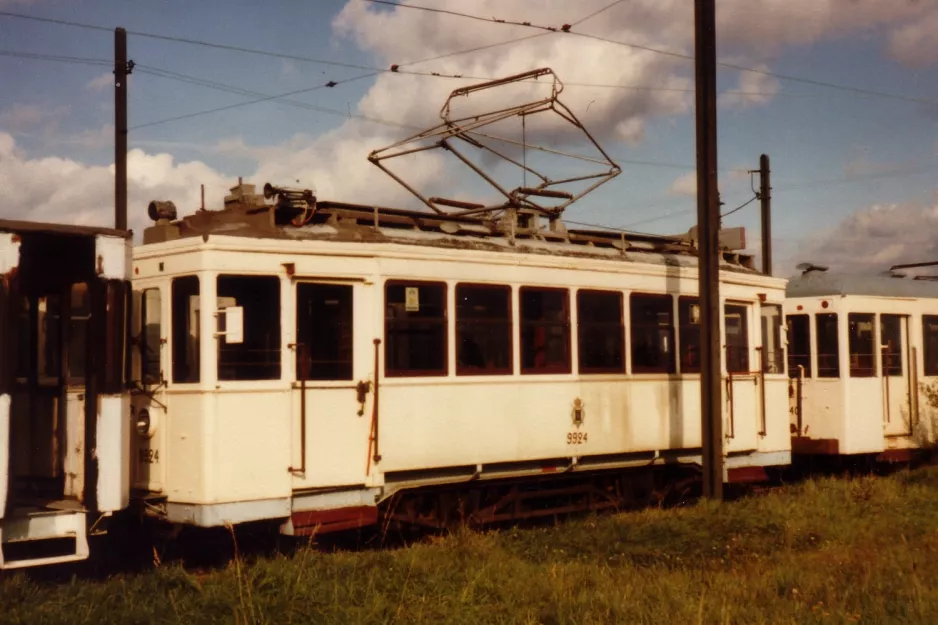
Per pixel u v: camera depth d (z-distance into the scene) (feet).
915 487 50.01
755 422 50.24
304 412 33.94
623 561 33.63
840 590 28.71
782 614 26.09
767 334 52.03
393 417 35.94
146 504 33.55
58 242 32.91
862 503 45.32
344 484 34.76
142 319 34.65
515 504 41.37
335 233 36.06
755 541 37.04
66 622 24.52
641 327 45.01
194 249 33.01
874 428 58.65
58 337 34.04
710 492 44.29
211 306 32.55
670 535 37.81
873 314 59.41
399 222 38.63
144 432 33.78
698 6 45.16
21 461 35.01
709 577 30.81
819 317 58.80
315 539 35.40
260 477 33.01
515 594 28.45
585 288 42.68
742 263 53.83
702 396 44.68
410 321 36.65
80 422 32.86
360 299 35.50
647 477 46.29
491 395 38.99
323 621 25.04
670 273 46.44
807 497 46.19
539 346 40.86
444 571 30.40
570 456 41.65
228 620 24.76
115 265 30.81
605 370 43.27
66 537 29.73
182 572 28.25
